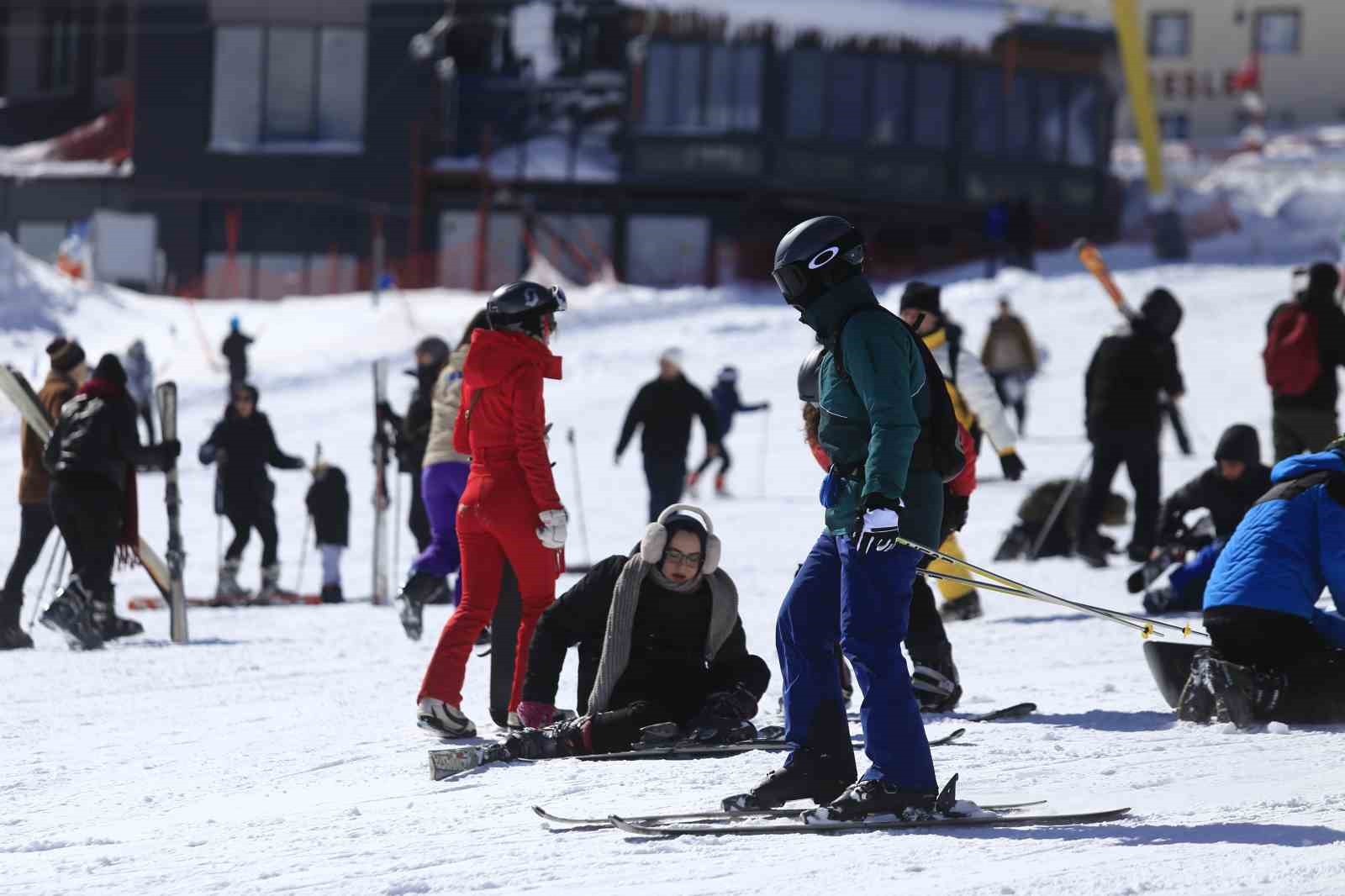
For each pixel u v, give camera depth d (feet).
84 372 93.66
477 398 58.59
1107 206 426.92
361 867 39.45
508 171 386.52
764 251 389.19
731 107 385.09
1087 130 422.41
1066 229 426.10
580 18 390.42
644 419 124.88
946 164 404.16
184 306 324.60
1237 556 57.11
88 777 53.52
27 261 312.71
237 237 393.91
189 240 393.91
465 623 58.80
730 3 382.42
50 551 143.13
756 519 153.48
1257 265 378.94
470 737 58.44
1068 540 116.26
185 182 393.29
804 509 162.50
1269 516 56.90
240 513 112.98
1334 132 563.07
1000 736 54.70
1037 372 210.18
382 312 315.78
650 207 393.09
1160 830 40.29
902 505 39.14
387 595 110.52
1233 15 608.19
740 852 39.27
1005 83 408.87
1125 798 44.65
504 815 45.01
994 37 402.72
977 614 87.20
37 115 428.15
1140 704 61.46
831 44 389.80
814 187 391.24
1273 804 43.29
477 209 392.27
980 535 136.26
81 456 87.20
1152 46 617.62
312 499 113.50
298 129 393.91
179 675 76.33
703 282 390.01
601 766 51.96
